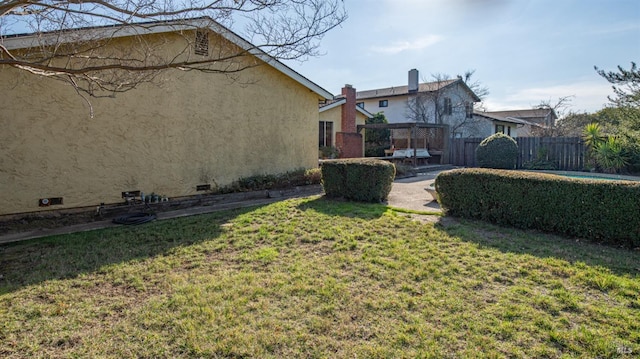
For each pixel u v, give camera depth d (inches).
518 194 215.3
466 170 245.8
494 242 185.9
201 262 163.2
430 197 336.8
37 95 242.8
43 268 156.2
